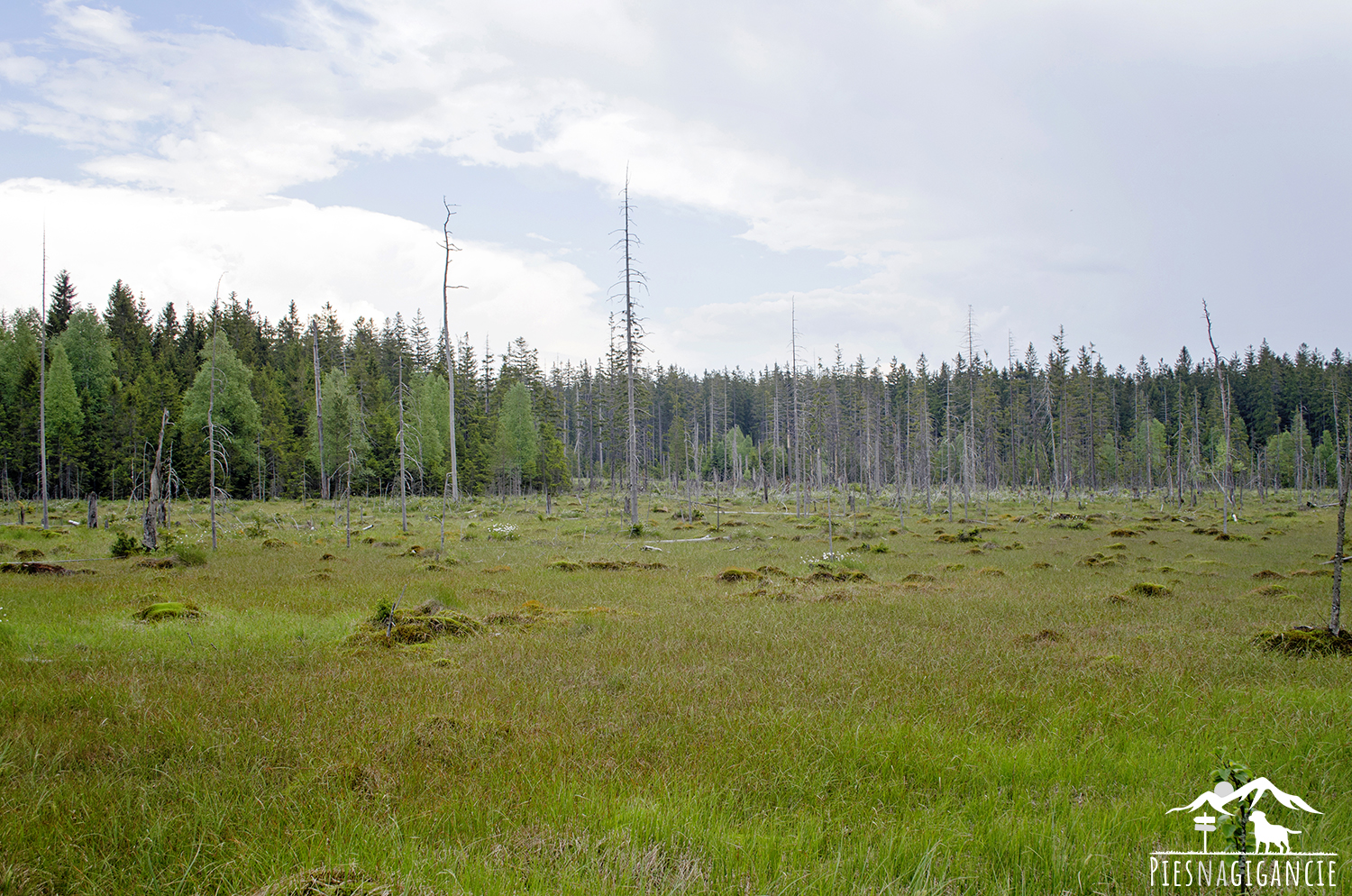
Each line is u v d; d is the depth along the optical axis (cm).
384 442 6312
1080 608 1417
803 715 712
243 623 1216
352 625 1222
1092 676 869
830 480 9131
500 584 1822
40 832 459
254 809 498
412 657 1009
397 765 589
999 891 406
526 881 413
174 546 2467
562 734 667
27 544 2609
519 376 9000
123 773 568
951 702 768
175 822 481
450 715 710
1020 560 2481
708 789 545
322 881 396
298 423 7025
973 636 1129
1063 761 608
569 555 2614
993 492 7881
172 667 912
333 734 662
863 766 599
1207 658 973
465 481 6950
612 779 564
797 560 2473
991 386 7231
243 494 6175
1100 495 7419
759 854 442
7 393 5434
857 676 877
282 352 8625
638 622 1265
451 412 3180
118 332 7806
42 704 723
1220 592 1669
